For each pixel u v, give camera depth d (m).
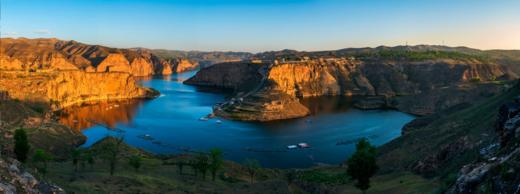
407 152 116.31
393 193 76.75
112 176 83.25
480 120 109.00
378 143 192.75
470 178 41.97
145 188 77.19
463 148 86.25
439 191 53.59
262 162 161.88
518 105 65.94
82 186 67.94
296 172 125.38
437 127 130.50
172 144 193.38
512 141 45.53
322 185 99.12
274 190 87.50
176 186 84.31
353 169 72.75
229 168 116.88
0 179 40.97
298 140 199.88
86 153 114.88
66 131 199.50
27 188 43.81
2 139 139.00
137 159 103.06
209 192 82.69
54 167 94.38
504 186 36.12
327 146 187.75
